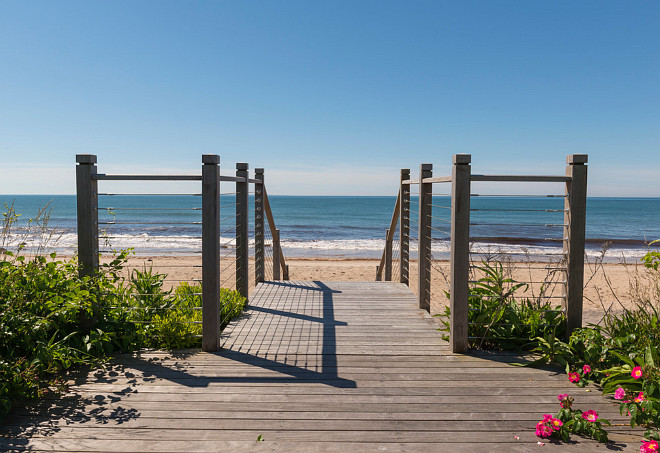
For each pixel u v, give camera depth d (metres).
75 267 3.74
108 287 3.88
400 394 2.93
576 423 2.45
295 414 2.64
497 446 2.32
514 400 2.86
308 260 17.53
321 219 47.41
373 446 2.31
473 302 4.10
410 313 5.03
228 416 2.61
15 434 2.39
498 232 29.33
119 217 44.34
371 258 18.48
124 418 2.58
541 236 27.12
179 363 3.47
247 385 3.06
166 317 4.03
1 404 2.55
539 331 3.84
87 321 3.70
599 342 3.41
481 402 2.83
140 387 3.01
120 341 3.77
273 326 4.52
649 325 3.37
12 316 3.08
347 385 3.07
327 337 4.15
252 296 5.89
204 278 3.72
